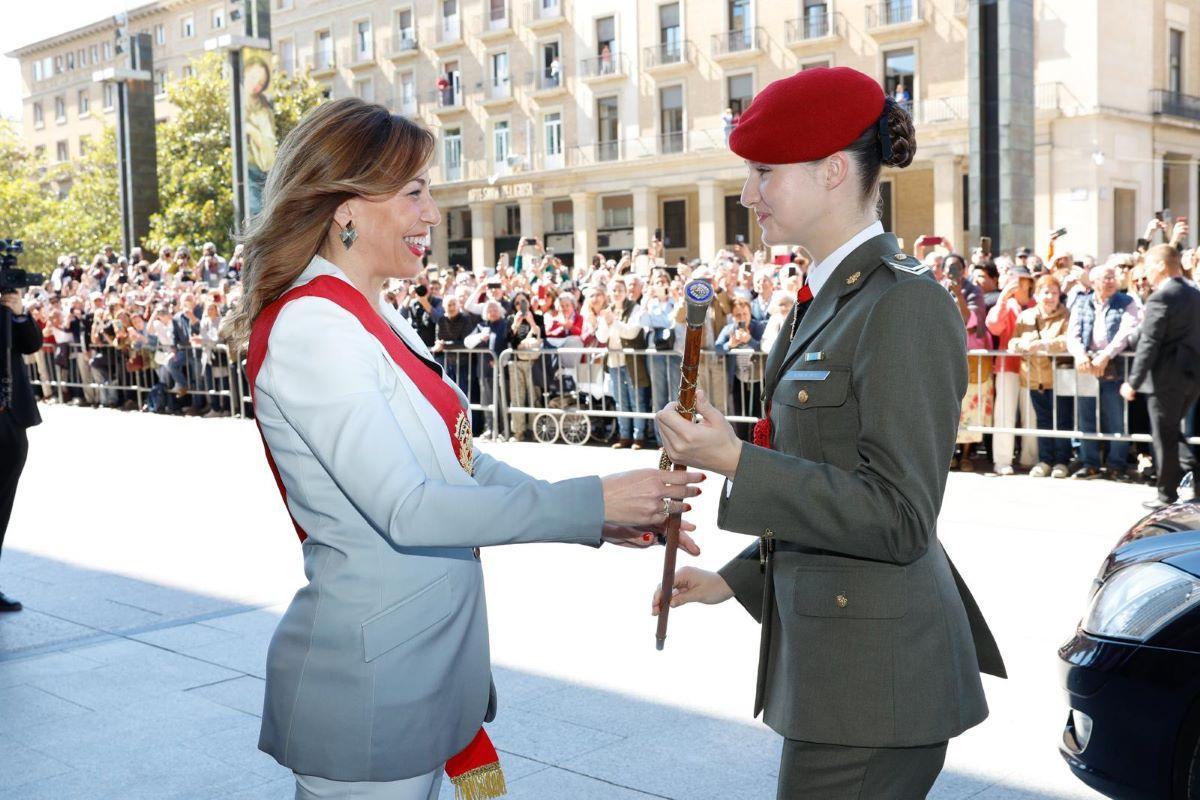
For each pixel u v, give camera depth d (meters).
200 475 9.80
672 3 35.22
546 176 38.16
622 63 36.41
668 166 35.09
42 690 4.43
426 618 1.79
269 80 18.72
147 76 23.45
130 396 16.17
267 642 4.97
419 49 42.41
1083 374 8.43
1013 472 8.92
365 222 1.87
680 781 3.47
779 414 1.89
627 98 36.50
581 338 11.26
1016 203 12.80
